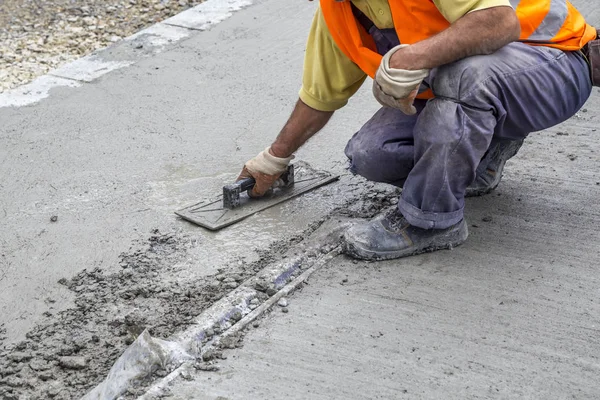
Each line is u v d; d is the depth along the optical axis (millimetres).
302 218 4207
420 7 3408
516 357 3133
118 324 3492
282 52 6328
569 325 3297
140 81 5934
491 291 3520
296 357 3176
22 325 3520
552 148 4758
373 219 3980
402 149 3691
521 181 4410
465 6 3277
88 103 5621
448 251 3812
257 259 3883
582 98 3750
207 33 6746
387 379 3041
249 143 5039
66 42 6875
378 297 3510
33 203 4453
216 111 5461
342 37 3615
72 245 4066
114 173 4738
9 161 4891
